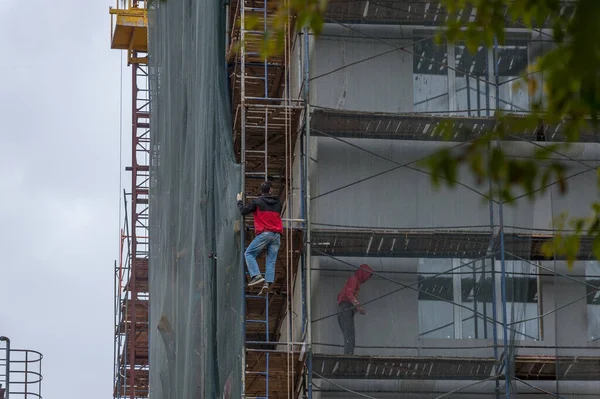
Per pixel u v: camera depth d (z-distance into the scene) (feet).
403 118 138.92
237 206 135.95
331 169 139.03
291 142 151.43
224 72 148.97
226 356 138.21
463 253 136.05
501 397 130.62
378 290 134.92
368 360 131.95
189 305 153.17
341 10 142.61
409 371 132.98
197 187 152.56
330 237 136.26
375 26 143.64
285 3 41.45
